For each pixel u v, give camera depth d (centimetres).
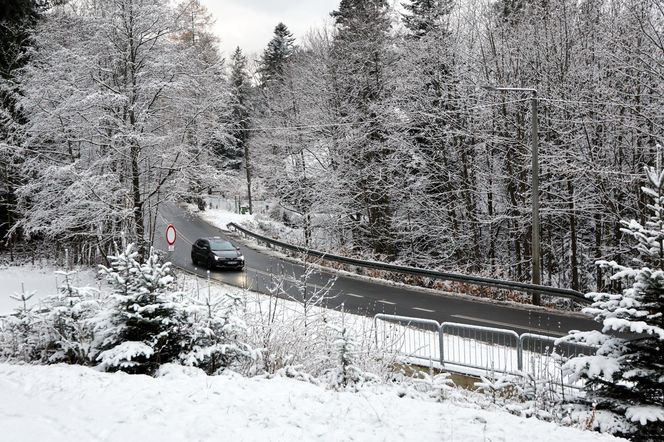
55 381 738
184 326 894
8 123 2341
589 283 2812
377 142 3175
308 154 3778
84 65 2117
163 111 2331
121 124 2127
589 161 2272
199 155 2378
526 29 2597
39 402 651
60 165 2155
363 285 2398
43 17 2412
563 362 789
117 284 884
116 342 868
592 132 2383
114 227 2211
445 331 1565
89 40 2211
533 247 2006
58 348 975
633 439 667
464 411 654
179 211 5053
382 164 3266
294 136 3738
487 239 3100
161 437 547
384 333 1151
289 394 695
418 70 2972
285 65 4569
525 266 2777
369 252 3503
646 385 693
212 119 2394
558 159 2397
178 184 2339
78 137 2270
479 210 2975
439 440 555
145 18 2167
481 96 2691
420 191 3138
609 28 2231
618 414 698
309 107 3691
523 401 888
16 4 961
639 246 744
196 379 758
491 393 902
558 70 2445
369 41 3266
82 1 2422
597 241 2534
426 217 3177
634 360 694
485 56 2723
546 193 2614
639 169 2259
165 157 2230
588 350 1192
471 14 2819
